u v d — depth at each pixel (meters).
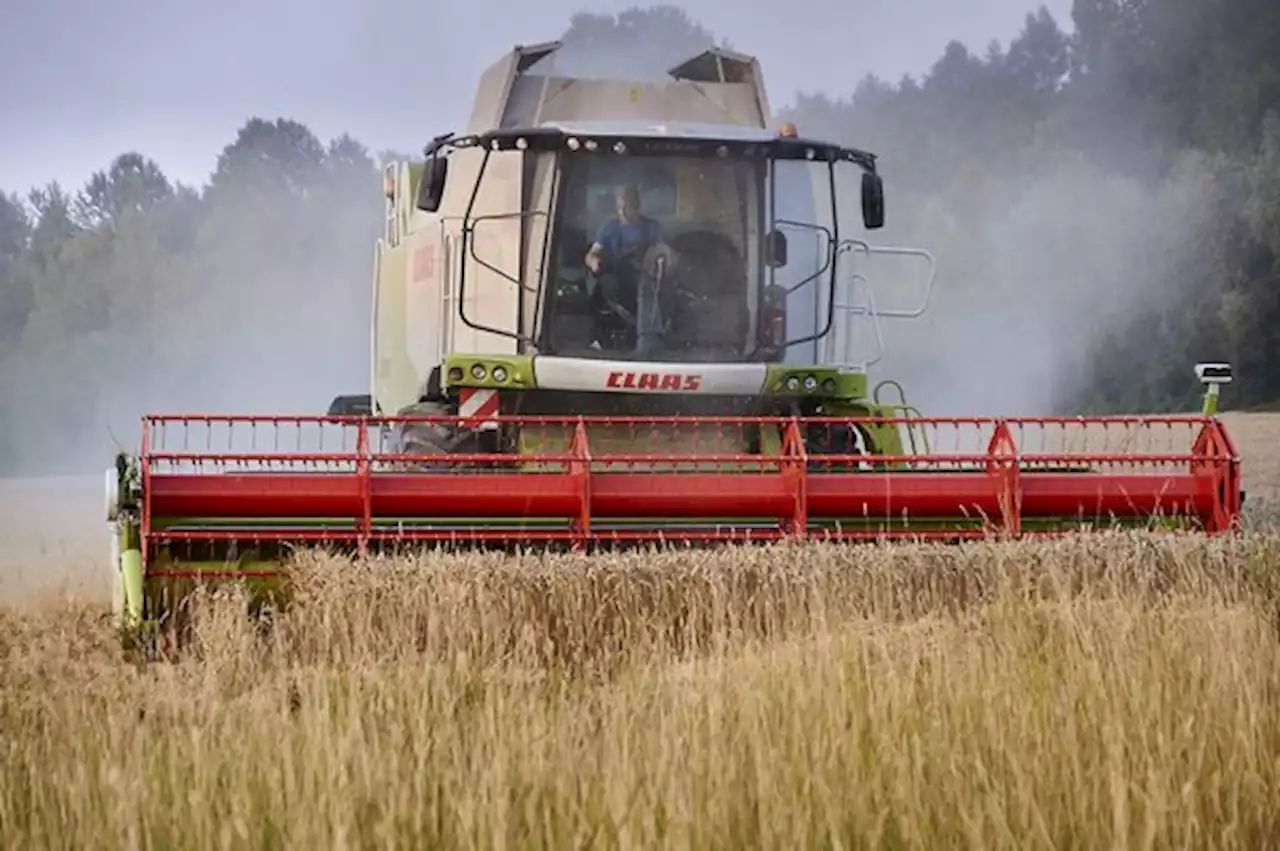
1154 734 13.45
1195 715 13.97
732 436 25.62
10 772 13.54
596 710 15.59
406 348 29.72
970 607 19.31
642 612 19.61
